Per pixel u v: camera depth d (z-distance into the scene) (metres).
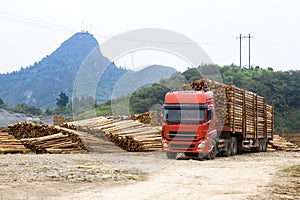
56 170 14.58
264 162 20.44
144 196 10.11
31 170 14.33
